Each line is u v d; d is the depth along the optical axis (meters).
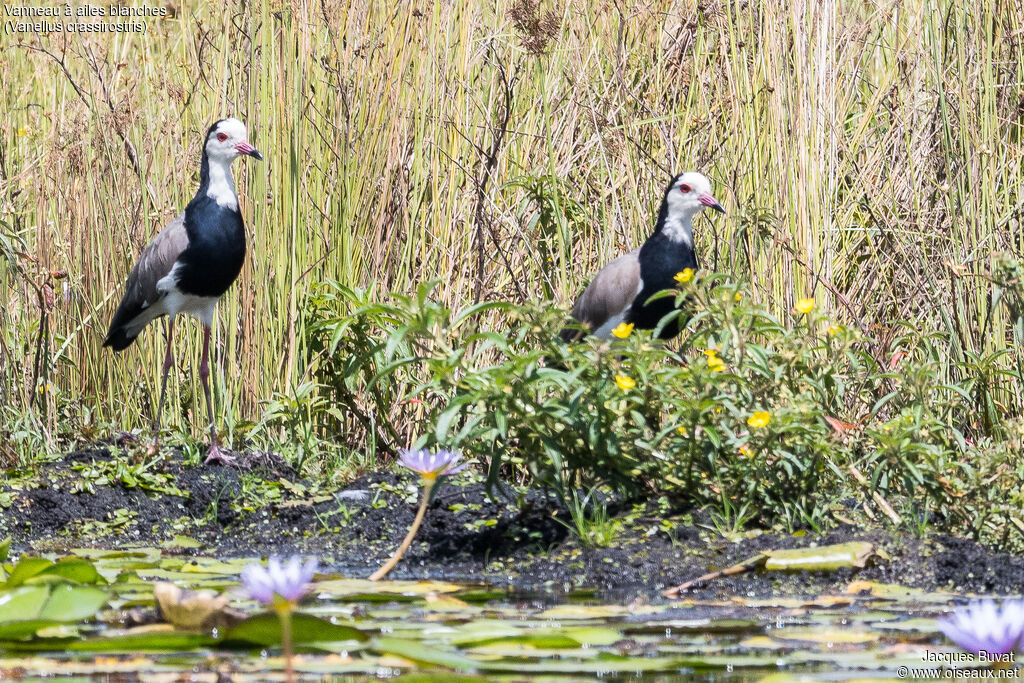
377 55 11.73
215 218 10.92
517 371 8.52
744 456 8.74
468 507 9.55
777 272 11.08
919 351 11.12
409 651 5.52
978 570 7.77
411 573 8.43
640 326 11.36
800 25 11.20
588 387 8.66
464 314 8.88
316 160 11.70
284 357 11.51
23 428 11.27
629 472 8.91
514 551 8.77
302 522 9.74
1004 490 8.53
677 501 8.93
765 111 11.51
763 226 11.07
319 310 11.44
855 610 7.00
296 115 11.44
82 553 9.00
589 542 8.54
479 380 8.67
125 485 10.20
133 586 7.56
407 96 11.65
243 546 9.38
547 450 8.52
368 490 10.15
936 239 11.47
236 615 6.13
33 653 5.87
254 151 11.07
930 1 11.80
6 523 9.68
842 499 8.98
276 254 11.41
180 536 9.59
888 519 8.66
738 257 11.66
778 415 8.38
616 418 8.62
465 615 6.82
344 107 11.62
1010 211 11.17
